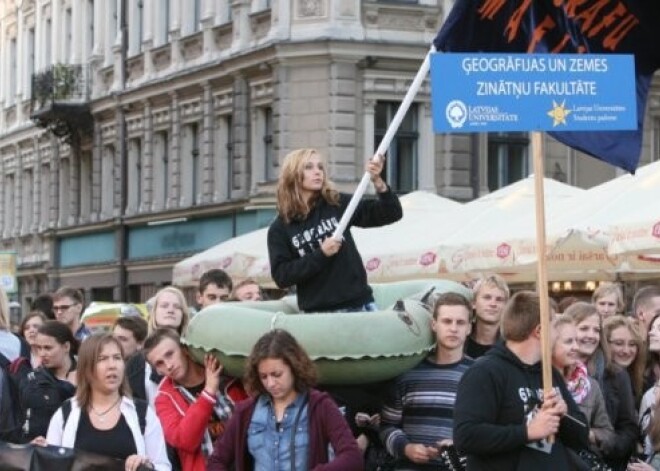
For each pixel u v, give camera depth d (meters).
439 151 55.78
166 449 14.09
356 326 13.38
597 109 12.74
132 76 68.12
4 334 18.19
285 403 12.55
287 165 13.98
